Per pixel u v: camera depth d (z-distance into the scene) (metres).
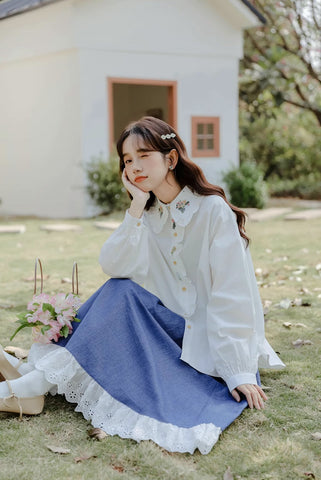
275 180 15.73
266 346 2.84
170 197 2.69
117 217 9.92
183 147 2.66
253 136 15.70
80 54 10.20
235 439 2.28
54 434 2.34
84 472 2.04
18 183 11.80
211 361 2.59
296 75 14.30
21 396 2.46
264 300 4.43
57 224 9.41
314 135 15.41
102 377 2.42
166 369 2.50
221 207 2.61
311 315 4.00
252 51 14.42
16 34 11.22
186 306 2.70
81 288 4.87
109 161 10.37
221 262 2.56
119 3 10.48
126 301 2.54
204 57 11.62
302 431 2.34
